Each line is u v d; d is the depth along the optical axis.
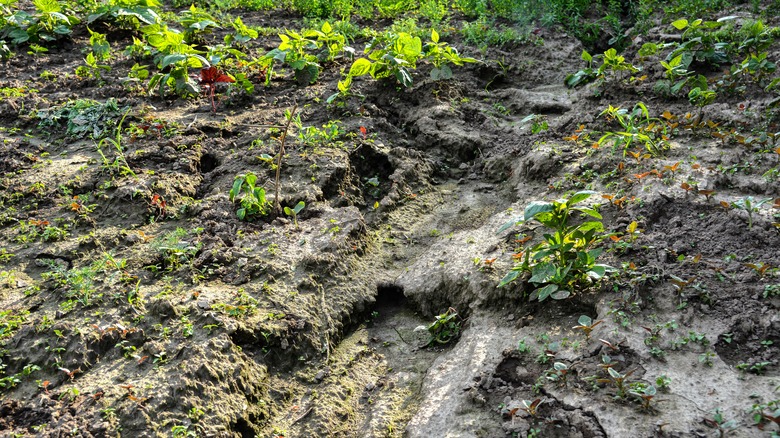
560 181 5.66
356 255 5.15
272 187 5.70
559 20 9.29
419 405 3.99
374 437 3.82
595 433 3.39
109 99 7.03
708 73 7.41
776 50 7.56
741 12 9.01
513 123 7.09
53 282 4.66
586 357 3.87
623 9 10.22
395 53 7.49
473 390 3.84
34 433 3.57
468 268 4.80
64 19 8.31
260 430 3.88
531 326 4.25
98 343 4.09
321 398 4.11
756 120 6.09
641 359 3.76
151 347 4.05
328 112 6.98
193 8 8.48
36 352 4.04
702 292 4.11
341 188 5.87
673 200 5.01
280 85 7.62
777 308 3.94
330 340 4.48
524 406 3.65
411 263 5.21
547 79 8.08
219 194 5.64
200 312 4.30
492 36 8.74
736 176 5.27
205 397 3.78
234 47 8.45
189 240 5.08
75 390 3.76
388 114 7.21
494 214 5.65
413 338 4.65
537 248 4.37
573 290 4.32
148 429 3.59
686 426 3.31
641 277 4.23
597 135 6.32
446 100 7.39
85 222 5.27
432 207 5.94
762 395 3.42
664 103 6.86
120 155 5.95
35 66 7.87
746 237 4.53
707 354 3.71
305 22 9.51
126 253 4.95
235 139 6.50
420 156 6.42
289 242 5.09
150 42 7.00
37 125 6.70
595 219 5.02
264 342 4.25
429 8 9.62
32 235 5.12
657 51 7.82
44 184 5.71
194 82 7.20
